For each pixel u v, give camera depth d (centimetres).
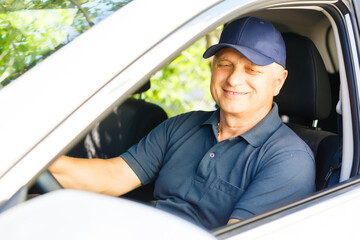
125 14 109
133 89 105
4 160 94
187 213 175
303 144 176
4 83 128
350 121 155
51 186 122
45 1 138
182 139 193
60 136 98
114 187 190
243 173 170
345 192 133
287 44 210
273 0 134
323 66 207
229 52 173
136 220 86
